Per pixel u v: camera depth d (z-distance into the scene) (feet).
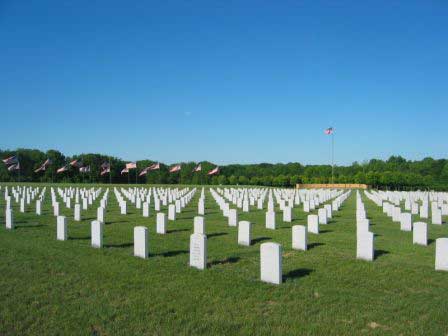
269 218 66.64
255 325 24.57
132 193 147.64
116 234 58.49
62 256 42.39
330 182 293.64
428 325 24.80
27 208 99.35
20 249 45.73
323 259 42.86
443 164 336.29
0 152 301.63
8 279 33.47
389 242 54.44
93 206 106.11
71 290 30.73
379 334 23.41
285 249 48.47
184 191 178.19
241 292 30.73
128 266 38.37
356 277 35.65
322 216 73.87
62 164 305.32
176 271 36.76
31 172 304.91
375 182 272.51
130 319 25.17
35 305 27.48
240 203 107.45
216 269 38.14
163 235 58.80
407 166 352.69
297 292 31.01
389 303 28.73
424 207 86.74
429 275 36.58
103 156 323.16
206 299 29.14
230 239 56.08
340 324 24.80
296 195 138.72
